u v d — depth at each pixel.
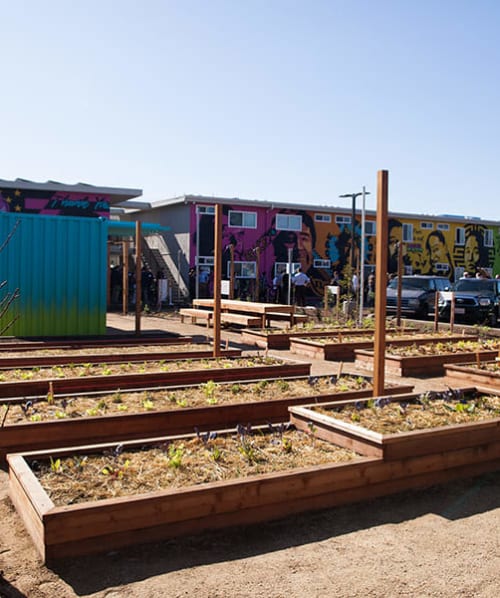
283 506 4.43
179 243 32.94
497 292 21.75
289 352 13.36
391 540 4.12
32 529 3.99
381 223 6.52
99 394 6.91
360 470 4.77
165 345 11.44
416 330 15.69
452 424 5.61
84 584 3.50
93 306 13.70
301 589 3.48
